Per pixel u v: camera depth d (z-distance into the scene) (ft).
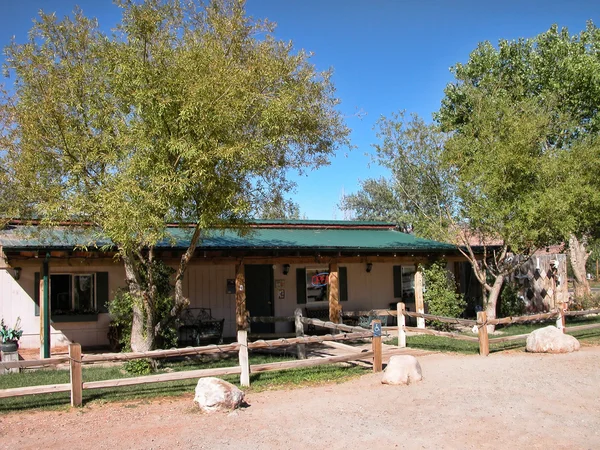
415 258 53.11
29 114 29.40
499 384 27.71
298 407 24.22
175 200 29.27
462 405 23.90
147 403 25.40
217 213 31.09
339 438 19.72
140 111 29.68
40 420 22.68
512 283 61.05
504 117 46.68
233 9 34.14
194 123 28.91
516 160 43.93
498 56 72.43
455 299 53.42
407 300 59.57
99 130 31.40
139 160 28.73
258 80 32.35
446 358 36.09
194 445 19.12
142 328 33.14
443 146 49.14
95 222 30.89
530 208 42.63
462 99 71.92
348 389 27.78
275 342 29.55
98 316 45.03
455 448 18.49
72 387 24.72
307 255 47.50
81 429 21.27
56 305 44.24
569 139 62.49
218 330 43.86
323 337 30.86
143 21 30.27
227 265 50.44
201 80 28.91
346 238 53.88
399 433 20.21
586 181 47.50
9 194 31.27
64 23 32.19
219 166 30.30
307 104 34.27
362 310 57.11
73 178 30.19
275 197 37.93
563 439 19.20
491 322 37.55
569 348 36.70
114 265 45.42
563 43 68.13
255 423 21.76
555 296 62.95
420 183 51.29
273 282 53.01
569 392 25.73
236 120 29.84
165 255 41.45
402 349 40.40
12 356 35.24
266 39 35.19
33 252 36.50
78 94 31.63
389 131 50.70
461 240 53.67
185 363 36.52
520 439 19.29
